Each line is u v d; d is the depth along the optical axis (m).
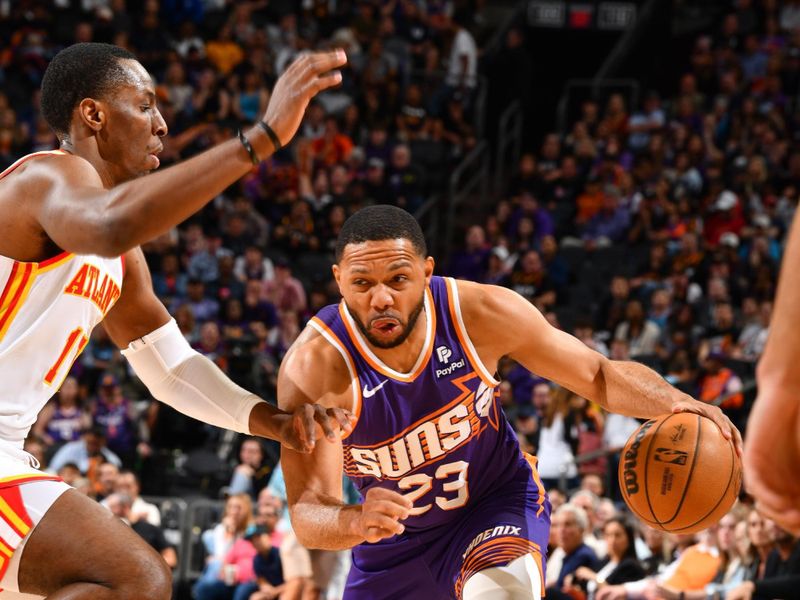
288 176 21.47
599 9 27.64
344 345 5.17
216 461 15.38
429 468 5.39
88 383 16.92
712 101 23.95
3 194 4.13
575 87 27.61
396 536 5.68
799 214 1.71
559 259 19.92
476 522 5.52
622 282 18.62
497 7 28.95
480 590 5.05
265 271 19.64
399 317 4.95
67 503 4.20
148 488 15.45
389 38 25.09
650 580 9.73
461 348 5.20
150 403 16.47
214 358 16.38
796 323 1.67
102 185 4.15
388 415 5.20
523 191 22.27
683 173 21.33
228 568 11.92
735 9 26.67
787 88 23.56
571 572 10.40
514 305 5.28
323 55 3.69
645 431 5.27
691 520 5.12
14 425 4.36
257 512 13.55
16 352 4.32
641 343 17.30
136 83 4.46
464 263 20.70
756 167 21.00
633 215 20.95
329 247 20.86
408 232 4.97
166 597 4.14
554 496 11.95
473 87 24.73
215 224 20.73
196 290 18.50
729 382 15.34
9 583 4.22
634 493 5.21
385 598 5.83
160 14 24.61
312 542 4.87
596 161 22.50
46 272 4.29
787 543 9.16
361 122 23.28
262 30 23.91
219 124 22.17
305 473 5.06
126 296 5.06
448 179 23.33
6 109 21.25
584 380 5.46
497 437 5.56
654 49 27.06
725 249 19.16
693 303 18.33
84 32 22.72
